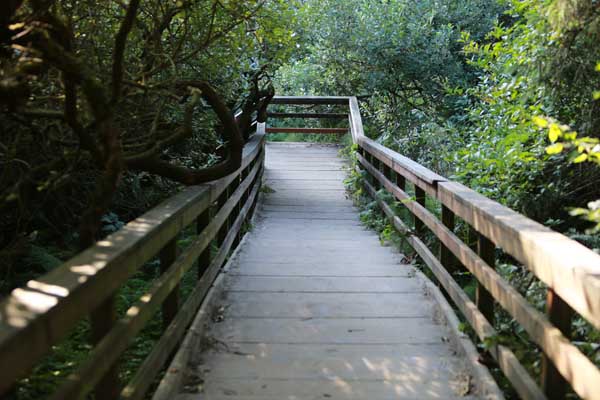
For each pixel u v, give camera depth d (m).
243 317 4.31
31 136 4.05
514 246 2.78
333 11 12.16
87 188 5.46
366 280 5.17
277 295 4.78
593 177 4.70
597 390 1.95
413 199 5.66
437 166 8.58
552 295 2.38
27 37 2.69
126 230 2.78
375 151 7.78
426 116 11.38
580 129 4.41
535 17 4.20
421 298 4.71
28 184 4.16
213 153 8.20
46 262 4.75
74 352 3.71
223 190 5.05
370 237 6.89
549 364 2.45
